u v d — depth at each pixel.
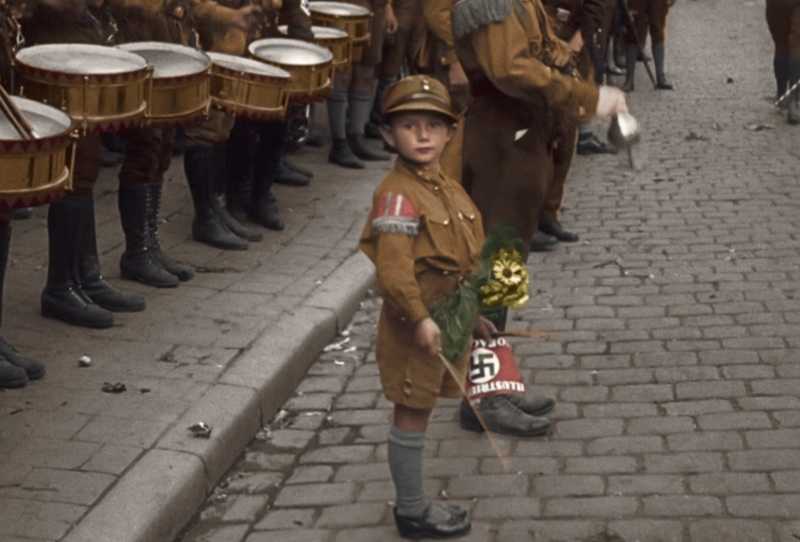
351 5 11.20
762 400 6.56
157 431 5.80
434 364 5.08
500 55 5.64
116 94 6.20
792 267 9.04
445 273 5.08
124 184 7.79
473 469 5.86
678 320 7.91
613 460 5.90
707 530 5.20
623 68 18.31
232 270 8.34
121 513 5.08
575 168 12.45
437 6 7.21
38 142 5.21
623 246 9.68
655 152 13.17
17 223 8.88
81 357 6.62
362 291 8.27
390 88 5.08
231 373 6.49
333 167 11.56
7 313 7.19
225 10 8.60
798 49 14.55
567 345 7.49
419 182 5.06
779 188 11.56
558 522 5.33
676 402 6.58
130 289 7.77
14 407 5.99
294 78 8.64
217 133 8.69
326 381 7.00
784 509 5.36
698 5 27.11
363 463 6.00
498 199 6.04
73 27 6.84
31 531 4.93
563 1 6.36
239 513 5.53
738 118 15.03
